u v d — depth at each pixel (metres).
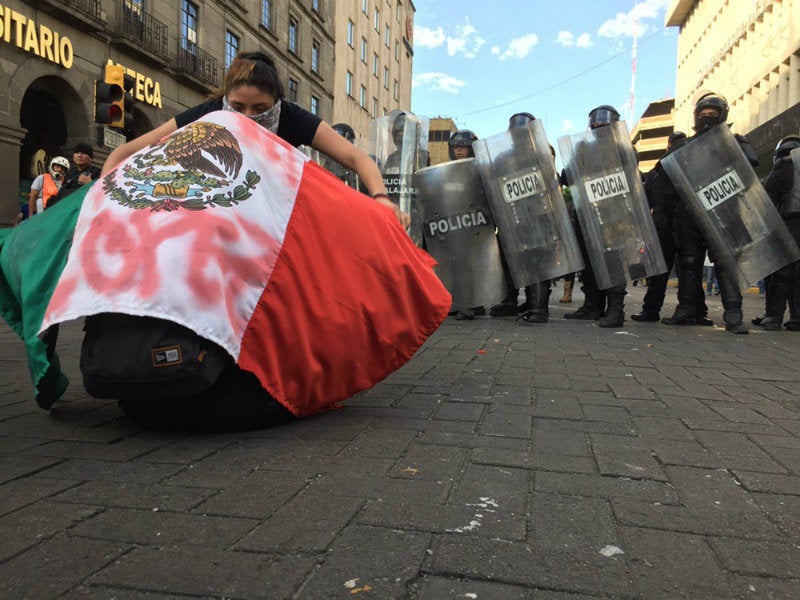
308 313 2.31
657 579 1.26
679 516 1.58
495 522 1.53
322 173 2.58
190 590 1.20
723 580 1.26
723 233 5.82
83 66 14.38
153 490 1.73
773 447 2.18
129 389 2.01
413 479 1.83
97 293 2.00
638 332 5.73
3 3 12.02
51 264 2.25
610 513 1.59
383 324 2.51
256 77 2.64
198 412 2.25
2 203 12.34
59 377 2.52
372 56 39.00
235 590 1.20
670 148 6.45
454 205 6.06
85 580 1.24
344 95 33.97
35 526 1.49
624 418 2.57
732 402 2.88
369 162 2.87
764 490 1.77
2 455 2.04
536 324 6.35
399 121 6.55
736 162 5.75
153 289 1.97
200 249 2.05
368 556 1.34
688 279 6.41
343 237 2.45
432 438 2.26
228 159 2.29
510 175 6.01
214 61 19.88
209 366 2.03
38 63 13.09
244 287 2.16
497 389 3.15
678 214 6.31
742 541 1.44
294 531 1.46
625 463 1.99
